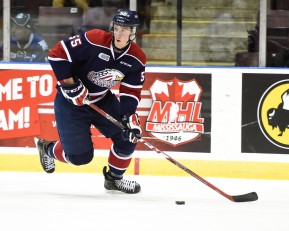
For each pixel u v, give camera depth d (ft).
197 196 35.96
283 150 41.14
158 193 36.58
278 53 42.86
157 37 43.93
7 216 30.86
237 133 41.24
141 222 30.17
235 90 41.22
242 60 43.62
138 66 33.35
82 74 33.35
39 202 33.83
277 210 32.89
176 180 40.16
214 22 43.78
